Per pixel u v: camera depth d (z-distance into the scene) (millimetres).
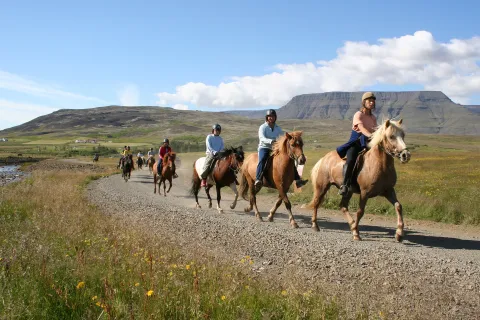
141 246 7348
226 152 13641
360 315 4445
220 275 5547
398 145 8219
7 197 14062
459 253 7766
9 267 5203
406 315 4648
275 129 11758
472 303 5324
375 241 8922
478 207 11922
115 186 24562
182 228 10516
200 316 4129
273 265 7312
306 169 32812
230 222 11328
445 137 184750
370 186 8820
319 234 9750
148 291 4348
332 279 6406
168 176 19609
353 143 9375
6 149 155625
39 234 7539
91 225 9336
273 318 4254
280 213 13805
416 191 17406
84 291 4605
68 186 19688
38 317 3980
